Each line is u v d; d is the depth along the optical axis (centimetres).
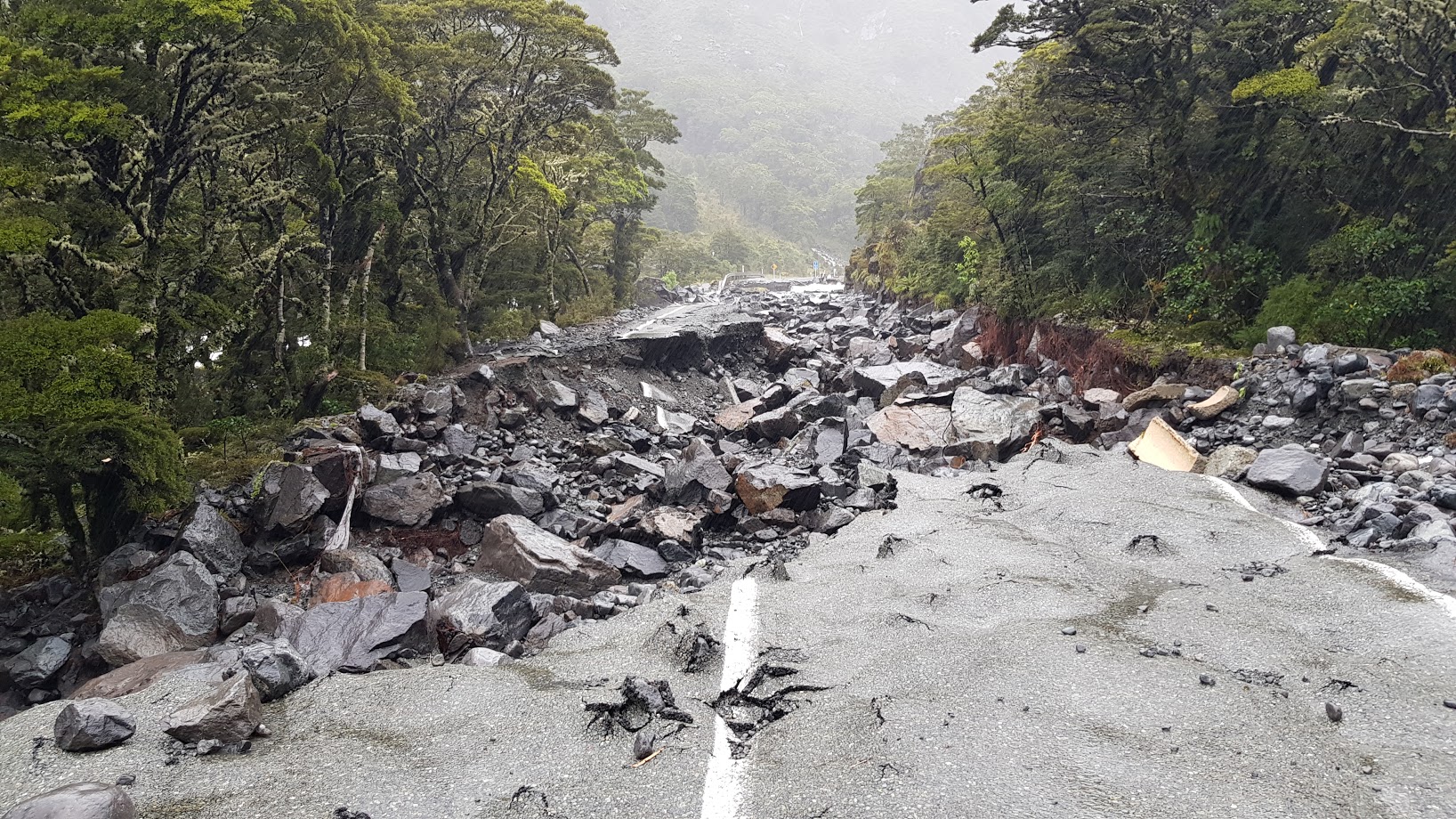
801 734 794
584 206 4847
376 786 732
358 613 1187
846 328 4684
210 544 1452
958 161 4006
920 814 658
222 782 741
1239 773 695
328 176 2362
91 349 1354
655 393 3095
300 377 2245
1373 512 1252
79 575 1478
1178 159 2595
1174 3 2627
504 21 3130
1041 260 3378
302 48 2048
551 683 941
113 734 796
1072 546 1304
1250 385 1934
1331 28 2323
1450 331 1930
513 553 1473
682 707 860
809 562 1357
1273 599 1055
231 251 2178
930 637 989
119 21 1501
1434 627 917
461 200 3550
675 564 1545
